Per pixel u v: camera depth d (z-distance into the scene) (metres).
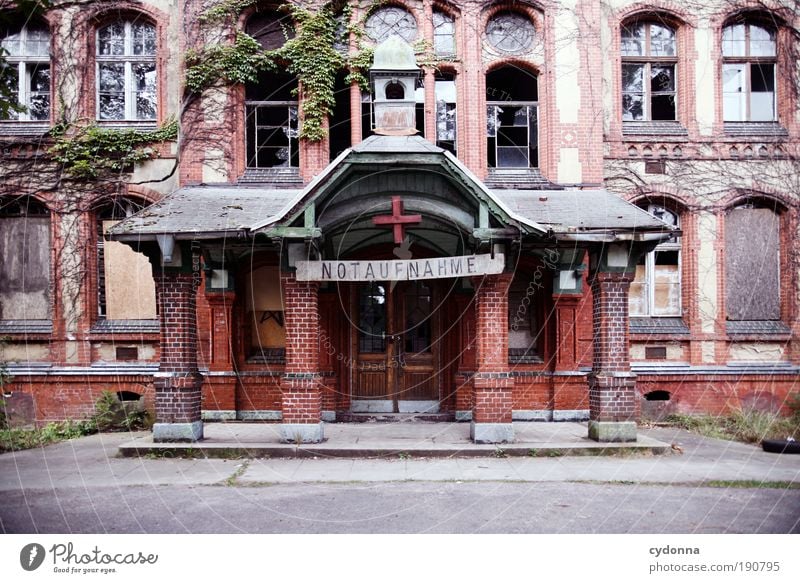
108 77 15.14
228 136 14.24
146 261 14.86
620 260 11.37
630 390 11.20
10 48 15.05
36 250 14.84
